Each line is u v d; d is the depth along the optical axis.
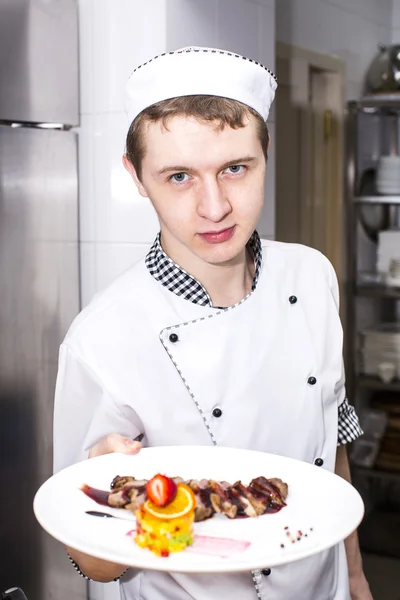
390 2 4.23
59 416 1.04
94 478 0.89
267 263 1.10
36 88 2.09
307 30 3.32
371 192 3.73
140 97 0.87
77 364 1.01
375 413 3.75
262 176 0.90
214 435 1.02
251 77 0.86
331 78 3.59
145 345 1.01
